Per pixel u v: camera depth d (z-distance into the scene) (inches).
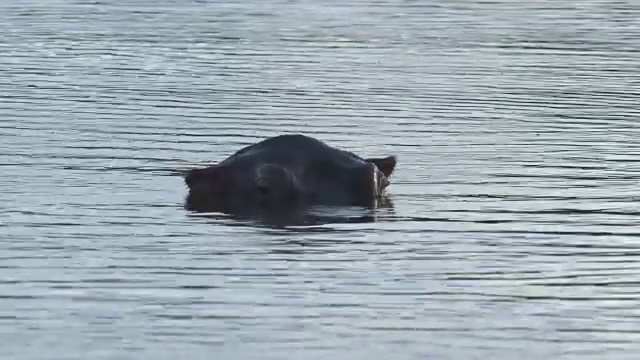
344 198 1836.9
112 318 1316.4
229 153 2101.4
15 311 1334.9
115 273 1467.8
